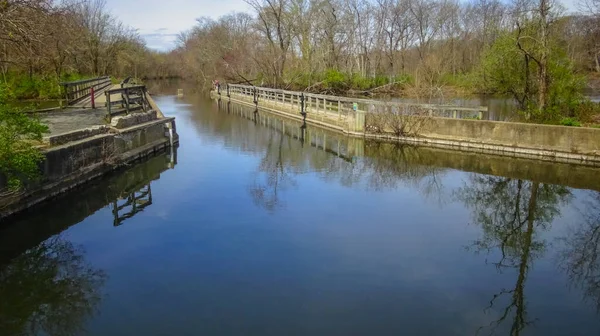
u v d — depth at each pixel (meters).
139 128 14.30
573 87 16.83
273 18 37.59
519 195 11.88
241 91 37.53
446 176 13.59
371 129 19.41
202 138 19.88
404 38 47.12
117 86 31.05
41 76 25.19
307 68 37.47
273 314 5.75
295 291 6.33
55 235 8.55
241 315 5.73
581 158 14.65
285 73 37.72
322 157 16.33
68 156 10.61
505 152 16.16
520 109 18.41
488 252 7.96
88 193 10.96
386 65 49.81
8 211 8.71
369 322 5.61
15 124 8.27
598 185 12.59
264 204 10.29
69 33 19.39
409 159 15.97
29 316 6.07
